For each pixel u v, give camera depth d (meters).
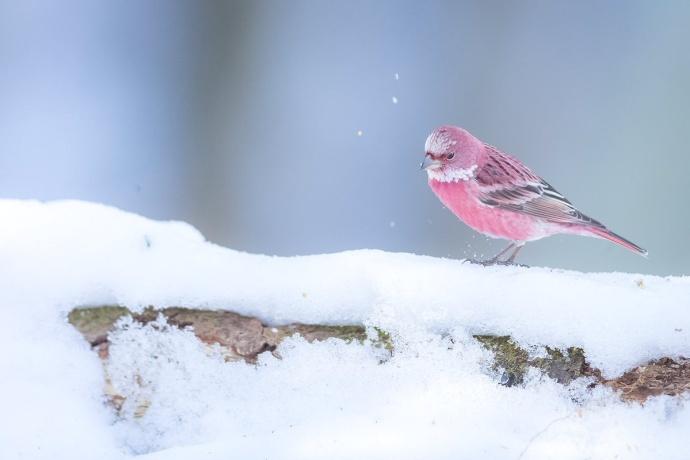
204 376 7.09
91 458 6.73
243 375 7.09
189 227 7.95
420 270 7.04
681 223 20.14
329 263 7.20
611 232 10.80
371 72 21.39
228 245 19.77
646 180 20.50
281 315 7.08
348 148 20.80
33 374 6.91
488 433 6.73
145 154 20.31
